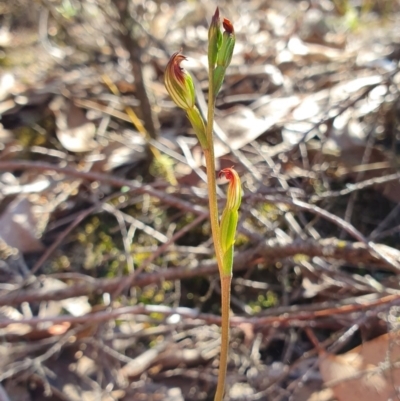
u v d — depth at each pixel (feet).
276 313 0.77
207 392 0.77
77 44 1.37
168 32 1.44
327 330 0.84
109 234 1.01
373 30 1.51
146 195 1.04
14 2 1.54
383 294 0.80
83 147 1.11
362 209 1.00
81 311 0.87
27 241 0.97
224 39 0.34
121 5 1.01
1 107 1.19
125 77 1.24
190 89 0.35
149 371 0.79
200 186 1.03
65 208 1.04
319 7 1.62
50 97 1.21
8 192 1.01
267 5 1.64
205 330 0.83
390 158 1.00
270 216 0.97
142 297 0.90
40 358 0.76
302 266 0.82
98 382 0.77
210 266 0.81
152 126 1.09
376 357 0.69
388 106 1.06
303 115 1.11
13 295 0.80
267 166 1.00
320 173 0.98
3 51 1.39
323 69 1.29
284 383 0.76
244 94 1.25
